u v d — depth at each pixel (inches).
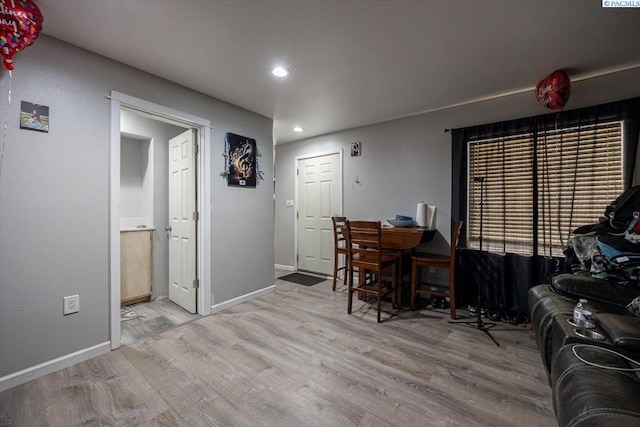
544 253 104.0
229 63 86.4
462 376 70.7
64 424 54.6
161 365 75.0
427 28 69.7
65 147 74.2
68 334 74.6
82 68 77.4
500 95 112.2
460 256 119.3
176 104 99.7
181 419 56.1
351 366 74.9
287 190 192.1
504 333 95.4
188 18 65.7
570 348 43.5
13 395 62.7
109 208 82.4
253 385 66.8
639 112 87.6
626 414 28.6
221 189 115.9
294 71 91.7
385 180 145.8
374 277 140.6
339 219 148.2
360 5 61.6
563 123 100.0
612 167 92.6
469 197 121.3
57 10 62.2
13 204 66.5
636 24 67.4
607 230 75.4
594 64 87.5
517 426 54.7
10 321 66.0
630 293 60.2
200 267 110.4
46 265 71.2
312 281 162.7
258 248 133.0
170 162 128.4
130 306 121.3
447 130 125.9
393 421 55.9
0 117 64.6
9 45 58.4
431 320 106.1
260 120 134.0
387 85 102.5
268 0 59.9
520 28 69.5
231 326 100.0
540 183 104.8
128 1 59.7
